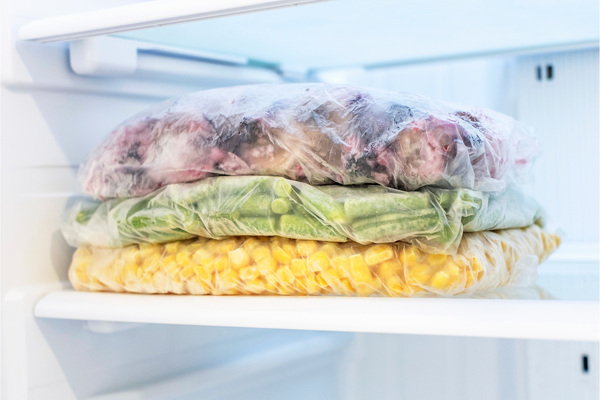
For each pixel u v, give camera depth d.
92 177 0.51
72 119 0.59
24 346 0.52
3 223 0.53
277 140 0.43
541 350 0.84
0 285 0.52
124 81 0.63
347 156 0.41
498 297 0.43
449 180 0.40
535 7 0.51
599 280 0.55
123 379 0.63
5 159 0.53
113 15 0.44
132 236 0.49
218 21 0.52
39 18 0.54
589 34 0.64
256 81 0.79
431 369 0.92
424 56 0.77
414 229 0.40
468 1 0.48
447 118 0.40
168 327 0.69
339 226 0.41
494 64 0.78
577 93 0.74
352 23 0.55
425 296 0.42
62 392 0.56
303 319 0.39
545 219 0.60
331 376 0.93
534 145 0.51
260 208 0.43
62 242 0.58
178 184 0.47
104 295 0.51
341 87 0.44
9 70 0.52
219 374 0.73
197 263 0.46
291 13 0.50
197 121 0.46
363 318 0.38
